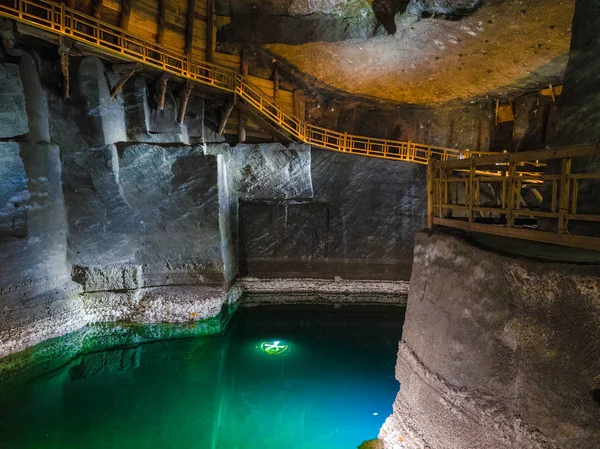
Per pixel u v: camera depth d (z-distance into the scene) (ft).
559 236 12.26
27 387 31.12
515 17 37.99
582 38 17.92
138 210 41.09
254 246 54.70
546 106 52.75
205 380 35.65
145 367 37.19
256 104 45.37
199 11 44.06
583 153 11.45
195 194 43.01
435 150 59.47
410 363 18.93
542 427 11.19
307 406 31.27
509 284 12.89
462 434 14.43
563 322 10.86
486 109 57.88
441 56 45.83
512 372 12.42
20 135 32.58
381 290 54.49
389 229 54.75
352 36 43.70
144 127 41.09
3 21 29.76
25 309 32.71
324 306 53.88
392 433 19.88
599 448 9.64
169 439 26.99
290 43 45.68
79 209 38.37
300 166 51.24
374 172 54.13
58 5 31.71
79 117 36.94
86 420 28.73
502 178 16.75
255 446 26.81
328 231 55.01
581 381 10.19
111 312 39.06
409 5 39.19
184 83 40.98
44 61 35.65
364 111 59.26
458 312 15.62
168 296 41.50
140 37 36.60
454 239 16.66
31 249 33.53
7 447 24.72
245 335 45.98
